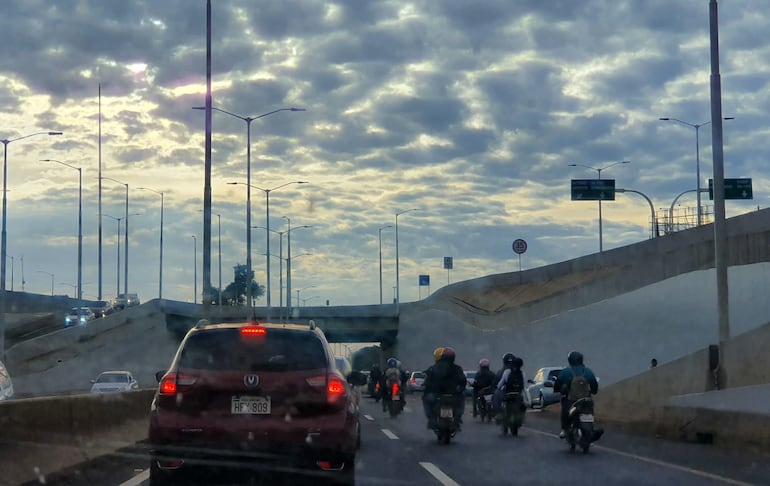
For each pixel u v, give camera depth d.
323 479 11.34
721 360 22.42
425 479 12.58
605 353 45.00
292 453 9.77
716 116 24.00
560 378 17.11
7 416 10.62
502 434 21.78
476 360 59.91
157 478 10.40
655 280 42.84
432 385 19.00
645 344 42.59
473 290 72.38
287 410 9.80
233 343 10.07
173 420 9.77
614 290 45.22
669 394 23.02
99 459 14.31
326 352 10.20
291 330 10.23
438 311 68.75
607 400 25.55
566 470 13.70
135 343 67.81
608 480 12.49
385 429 23.62
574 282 60.41
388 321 78.62
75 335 64.44
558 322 48.56
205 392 9.81
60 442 12.66
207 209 31.41
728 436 18.06
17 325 83.00
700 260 40.34
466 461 15.04
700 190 54.62
